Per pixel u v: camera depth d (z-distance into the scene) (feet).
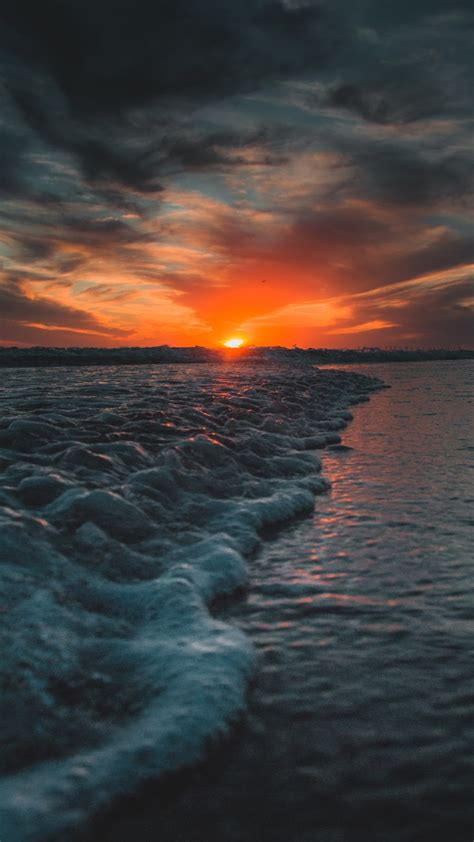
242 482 22.86
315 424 42.55
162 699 9.25
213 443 25.57
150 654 10.43
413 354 338.13
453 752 8.27
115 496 17.19
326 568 15.35
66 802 7.25
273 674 10.37
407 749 8.36
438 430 40.32
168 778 7.83
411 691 9.78
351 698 9.62
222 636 11.21
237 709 9.18
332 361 282.36
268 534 18.28
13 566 12.11
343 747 8.43
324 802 7.45
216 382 74.28
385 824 7.09
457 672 10.33
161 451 24.36
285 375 99.14
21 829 6.79
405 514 20.02
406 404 61.93
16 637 9.90
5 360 189.26
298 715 9.19
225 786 7.75
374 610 12.84
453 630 11.85
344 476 26.17
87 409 37.22
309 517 19.98
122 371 126.11
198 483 21.26
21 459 21.40
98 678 9.64
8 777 7.51
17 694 8.72
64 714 8.67
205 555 15.25
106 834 7.04
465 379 114.73
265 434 33.27
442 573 14.80
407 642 11.43
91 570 13.44
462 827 7.01
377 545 17.02
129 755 8.04
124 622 11.75
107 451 22.94
